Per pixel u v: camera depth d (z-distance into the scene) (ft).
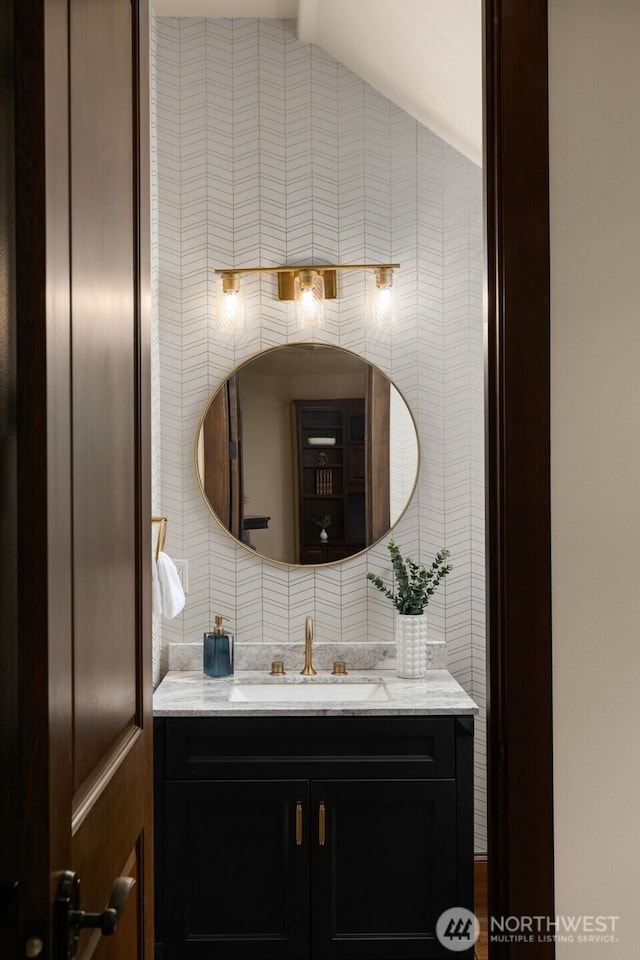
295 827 8.05
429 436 9.91
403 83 9.01
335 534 9.89
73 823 3.03
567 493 4.33
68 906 2.77
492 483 4.46
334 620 9.89
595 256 4.35
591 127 4.35
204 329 9.90
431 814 8.08
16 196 2.69
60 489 2.87
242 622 9.87
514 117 4.33
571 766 4.32
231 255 9.89
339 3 8.20
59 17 2.91
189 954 8.04
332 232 9.89
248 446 9.89
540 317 4.33
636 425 4.34
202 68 9.86
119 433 3.95
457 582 9.93
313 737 8.05
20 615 2.67
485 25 4.48
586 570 4.33
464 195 9.87
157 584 8.95
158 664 9.41
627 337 4.34
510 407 4.33
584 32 4.35
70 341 3.04
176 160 9.86
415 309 9.89
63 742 2.86
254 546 9.88
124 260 4.10
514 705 4.31
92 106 3.45
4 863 3.03
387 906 8.08
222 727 8.05
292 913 8.05
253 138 9.87
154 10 9.63
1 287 2.98
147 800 4.50
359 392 9.90
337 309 9.90
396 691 8.68
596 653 4.33
